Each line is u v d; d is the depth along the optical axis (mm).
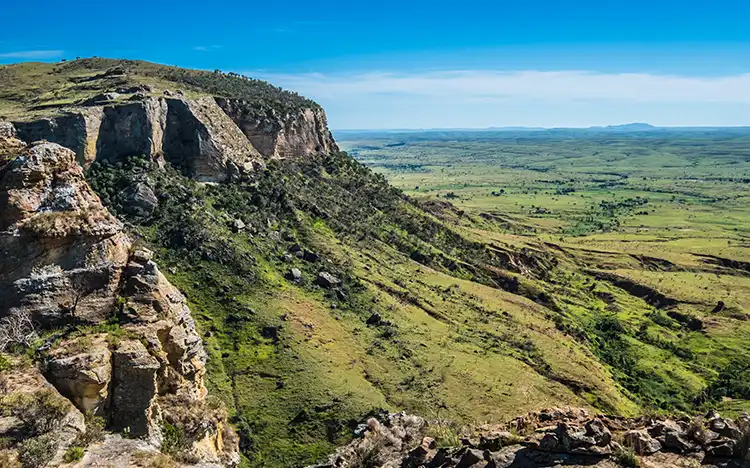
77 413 22328
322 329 94062
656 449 21234
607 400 93188
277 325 91250
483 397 84750
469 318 115500
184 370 27859
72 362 23156
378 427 30812
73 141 105750
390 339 97312
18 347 24141
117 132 113625
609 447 21062
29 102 125688
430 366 91562
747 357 127312
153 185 108938
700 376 118812
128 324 26172
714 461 20109
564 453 21312
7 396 21609
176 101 126438
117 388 24031
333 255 119750
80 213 27188
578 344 118250
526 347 106812
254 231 114375
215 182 126312
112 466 20969
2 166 27375
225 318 91625
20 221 26062
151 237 101188
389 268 127562
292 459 69375
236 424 72875
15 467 19609
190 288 95375
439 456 23828
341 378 82938
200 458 25109
